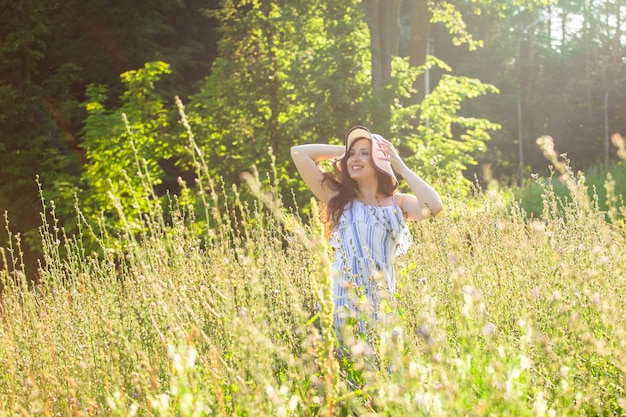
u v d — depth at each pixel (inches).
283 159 650.2
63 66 959.0
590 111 2057.1
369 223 168.2
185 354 104.5
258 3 728.3
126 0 1071.6
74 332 148.4
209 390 108.8
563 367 99.3
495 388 89.7
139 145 618.5
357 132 177.2
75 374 128.0
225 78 722.8
